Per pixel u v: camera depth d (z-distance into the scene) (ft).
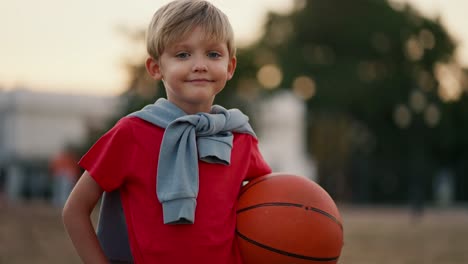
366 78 131.23
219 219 8.84
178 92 9.07
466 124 130.52
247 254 9.09
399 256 30.50
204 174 8.93
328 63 131.85
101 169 8.93
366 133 131.95
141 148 8.95
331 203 9.53
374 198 128.26
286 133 94.48
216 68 9.04
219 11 9.33
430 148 131.23
